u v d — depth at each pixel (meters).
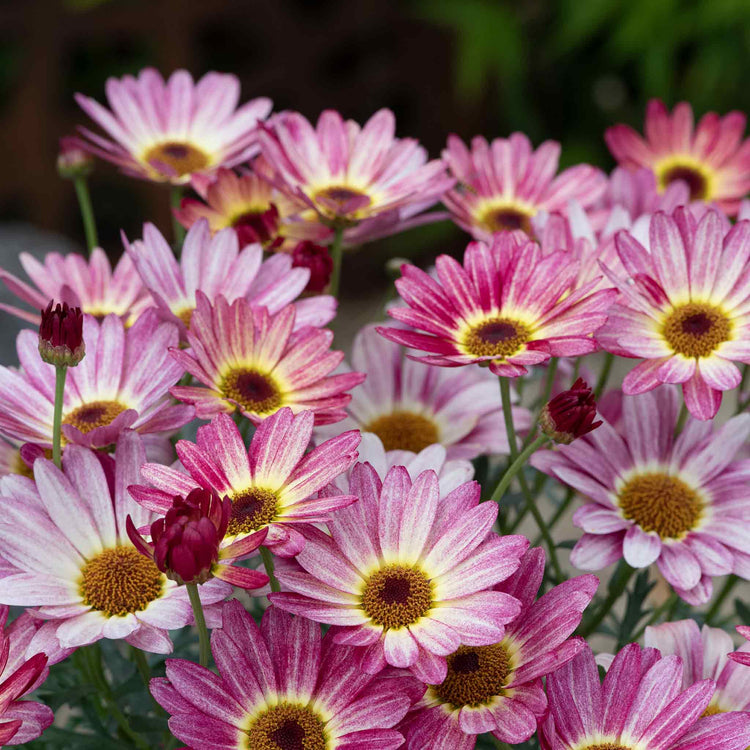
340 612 0.88
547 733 0.87
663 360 0.94
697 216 1.00
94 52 2.60
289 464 0.89
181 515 0.85
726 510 0.94
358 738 0.86
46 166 2.48
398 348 0.99
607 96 2.83
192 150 1.06
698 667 0.90
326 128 1.02
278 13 2.49
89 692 0.92
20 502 0.90
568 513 1.62
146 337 0.94
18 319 1.34
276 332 0.94
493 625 0.87
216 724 0.87
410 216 1.03
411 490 0.89
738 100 2.58
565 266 0.93
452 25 2.65
